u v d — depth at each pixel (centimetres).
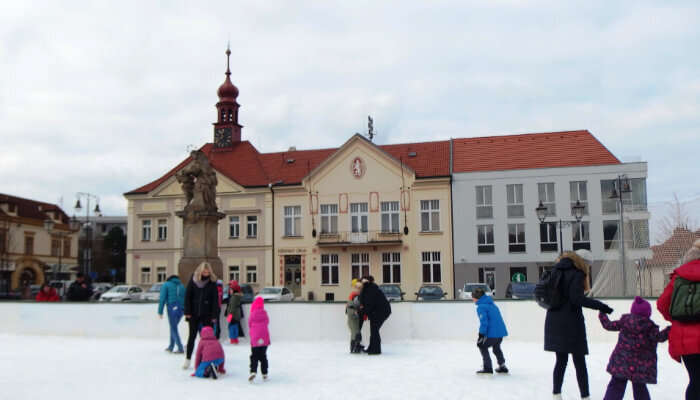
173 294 1501
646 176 4088
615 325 804
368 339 1734
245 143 5225
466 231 4312
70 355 1464
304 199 4584
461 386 1038
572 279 857
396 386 1043
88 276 5341
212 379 1123
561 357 888
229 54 5381
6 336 1909
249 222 4697
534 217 4238
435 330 1728
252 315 1116
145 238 4906
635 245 2211
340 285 4441
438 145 4866
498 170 4322
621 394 805
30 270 6738
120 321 1867
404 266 4359
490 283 4262
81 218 10306
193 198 1933
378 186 4475
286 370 1227
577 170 4206
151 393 993
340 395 970
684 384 1048
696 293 702
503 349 1540
